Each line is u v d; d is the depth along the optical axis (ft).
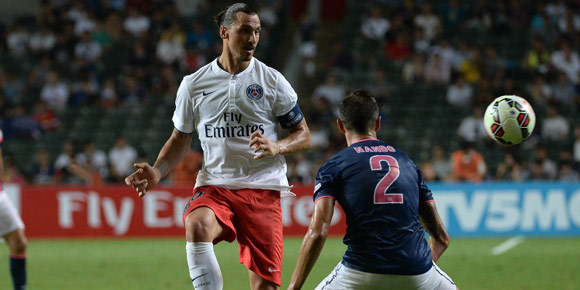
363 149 54.34
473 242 146.00
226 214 60.85
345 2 254.68
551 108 188.24
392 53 218.79
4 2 261.44
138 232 156.35
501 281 101.71
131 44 235.40
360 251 51.78
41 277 107.34
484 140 185.37
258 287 61.87
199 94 62.13
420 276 51.60
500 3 229.45
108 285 100.27
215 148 62.54
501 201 153.89
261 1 245.24
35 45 241.55
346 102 56.24
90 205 157.07
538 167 169.27
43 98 220.23
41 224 157.07
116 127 209.97
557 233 153.58
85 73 224.74
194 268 58.70
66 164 181.16
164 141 203.51
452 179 163.43
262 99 61.67
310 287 97.14
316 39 246.47
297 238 153.79
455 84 205.98
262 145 57.62
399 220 51.96
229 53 61.16
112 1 250.37
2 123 209.26
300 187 155.33
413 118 200.44
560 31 221.66
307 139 63.05
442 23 225.97
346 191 52.85
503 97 67.46
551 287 96.53
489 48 212.64
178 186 156.87
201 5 250.37
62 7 256.52
